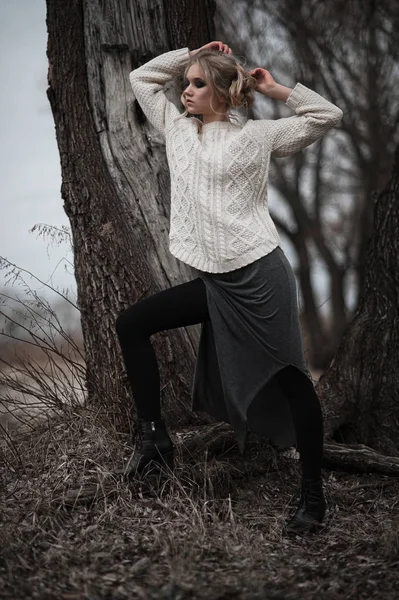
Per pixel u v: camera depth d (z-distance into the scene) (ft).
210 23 14.51
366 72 35.01
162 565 8.64
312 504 10.11
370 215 42.19
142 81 10.89
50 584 8.03
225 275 10.07
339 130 39.14
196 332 13.38
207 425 12.42
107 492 10.53
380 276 14.38
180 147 10.25
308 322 43.57
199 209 9.96
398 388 13.73
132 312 10.12
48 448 11.73
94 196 12.77
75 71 13.20
